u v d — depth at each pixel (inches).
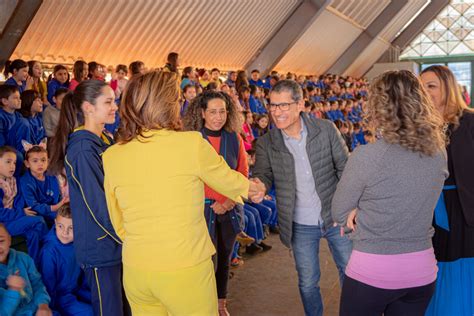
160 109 79.5
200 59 455.5
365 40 725.9
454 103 95.4
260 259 202.1
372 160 77.6
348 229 87.4
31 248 142.3
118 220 84.8
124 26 349.4
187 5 378.6
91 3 311.9
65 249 125.6
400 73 79.5
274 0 463.8
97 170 97.9
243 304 156.1
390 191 77.0
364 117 83.5
